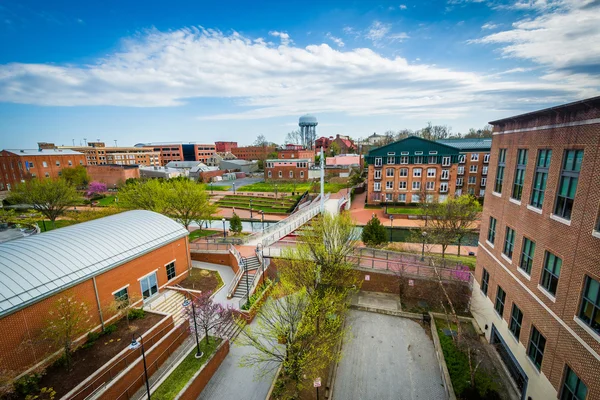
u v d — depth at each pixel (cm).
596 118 995
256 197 6525
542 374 1262
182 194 3878
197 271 2930
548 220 1266
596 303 998
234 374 1708
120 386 1429
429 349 1894
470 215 3048
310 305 1789
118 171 8300
